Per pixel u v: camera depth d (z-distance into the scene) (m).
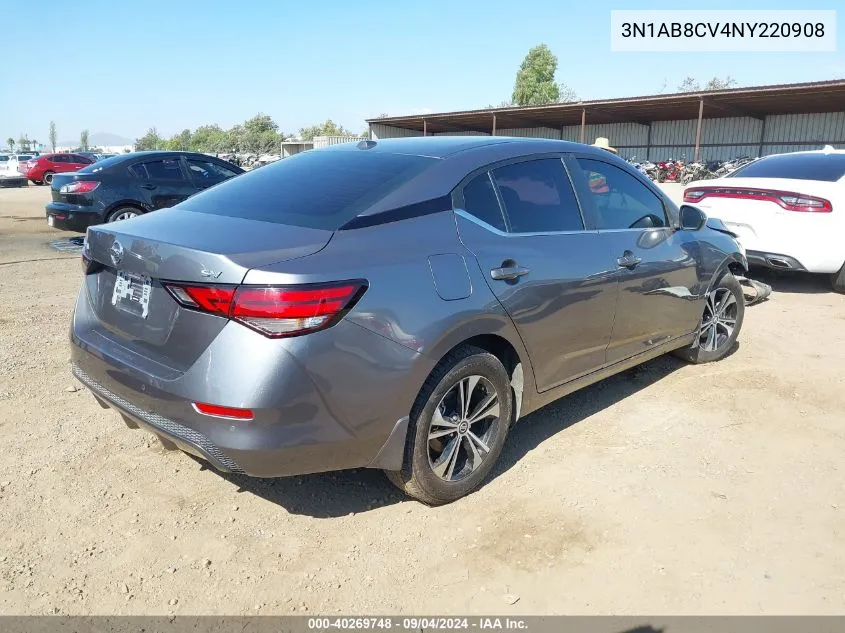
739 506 3.09
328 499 3.15
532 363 3.32
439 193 3.02
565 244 3.45
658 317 4.19
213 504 3.09
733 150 36.44
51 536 2.83
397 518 3.00
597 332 3.68
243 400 2.39
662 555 2.74
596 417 4.05
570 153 3.76
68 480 3.26
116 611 2.42
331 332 2.48
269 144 90.88
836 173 7.16
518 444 3.70
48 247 10.58
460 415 3.02
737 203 7.20
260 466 2.48
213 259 2.44
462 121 42.62
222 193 3.36
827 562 2.70
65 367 4.75
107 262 2.90
